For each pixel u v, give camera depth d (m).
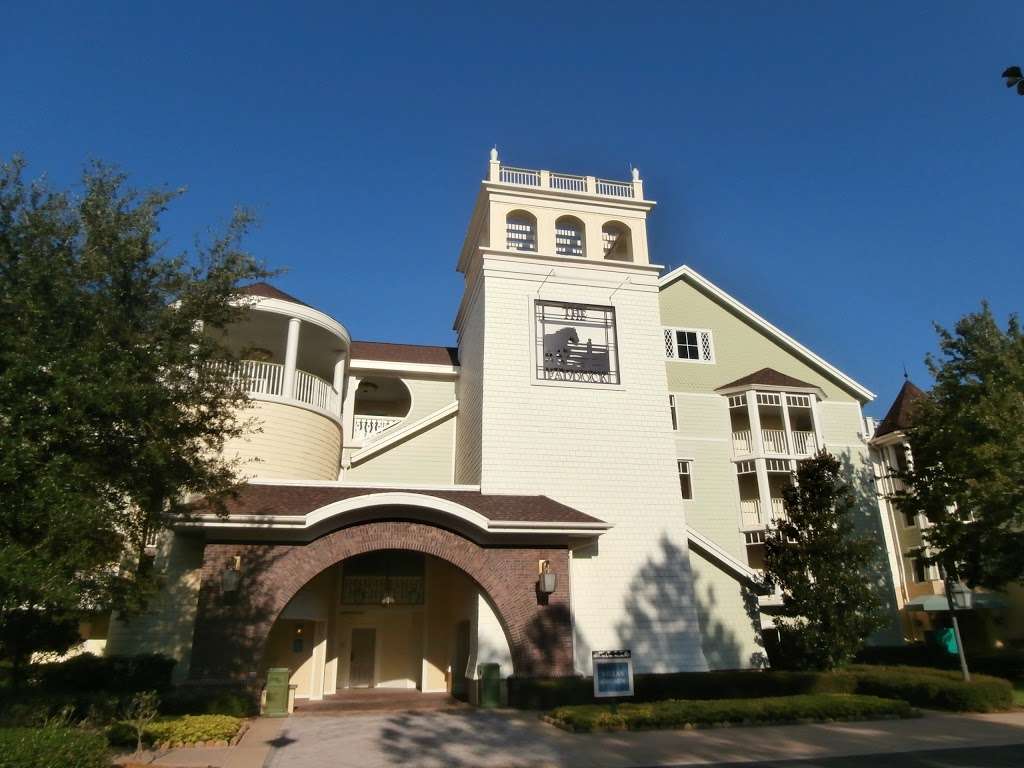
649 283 24.25
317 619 20.00
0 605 9.97
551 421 22.00
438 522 18.53
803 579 21.11
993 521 21.09
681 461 28.89
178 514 14.77
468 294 26.44
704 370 30.36
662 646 20.31
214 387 13.30
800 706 15.66
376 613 22.97
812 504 21.94
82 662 16.22
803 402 30.06
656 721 14.63
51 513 9.90
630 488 21.81
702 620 21.77
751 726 15.11
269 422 20.80
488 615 18.72
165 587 17.41
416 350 31.08
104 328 11.41
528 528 18.47
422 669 21.97
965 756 11.82
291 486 19.19
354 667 22.58
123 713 13.27
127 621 12.65
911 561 33.22
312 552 17.50
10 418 10.36
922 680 17.94
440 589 22.73
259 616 16.67
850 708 15.89
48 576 9.76
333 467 23.09
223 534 17.09
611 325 23.52
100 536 11.02
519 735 13.95
